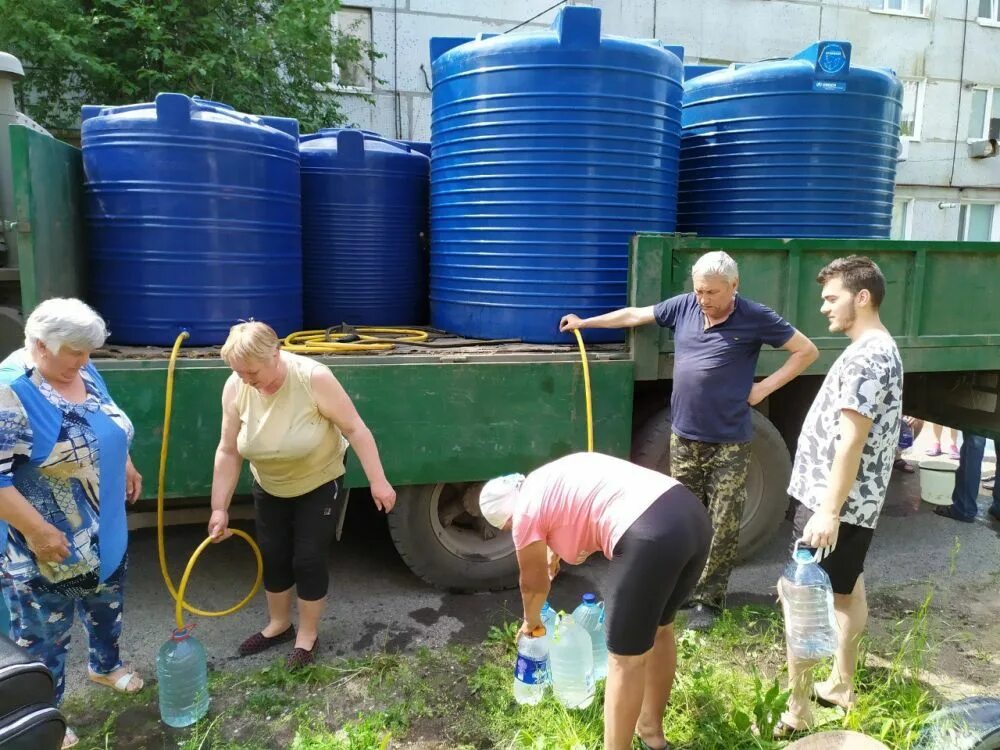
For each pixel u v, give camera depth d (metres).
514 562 3.80
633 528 2.09
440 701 2.87
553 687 2.79
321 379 2.76
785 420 4.46
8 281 3.58
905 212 14.52
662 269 3.54
